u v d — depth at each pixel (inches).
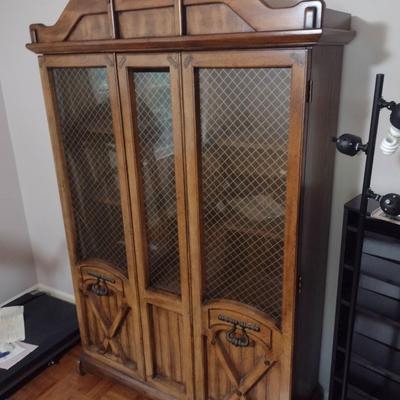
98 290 74.0
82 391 81.4
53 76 64.8
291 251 52.5
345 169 63.9
